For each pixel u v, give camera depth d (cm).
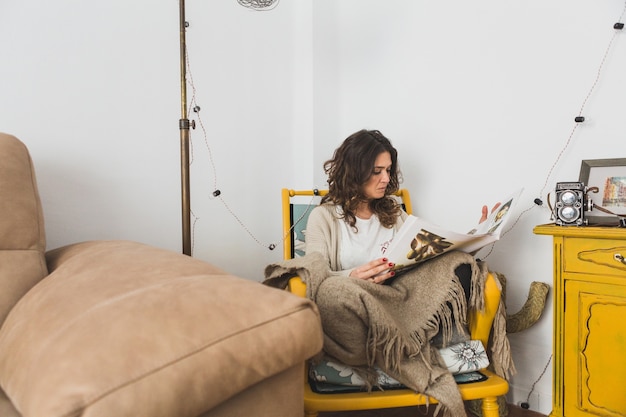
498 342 110
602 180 124
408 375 98
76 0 135
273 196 190
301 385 65
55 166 133
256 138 183
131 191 148
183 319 55
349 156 142
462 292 105
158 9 153
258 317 58
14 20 125
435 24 170
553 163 142
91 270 74
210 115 169
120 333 52
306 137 194
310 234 139
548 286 140
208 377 52
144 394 47
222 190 173
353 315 98
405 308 108
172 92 157
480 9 158
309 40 192
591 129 135
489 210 157
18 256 90
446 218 169
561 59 140
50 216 132
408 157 180
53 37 132
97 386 46
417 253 108
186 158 134
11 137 100
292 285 105
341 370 99
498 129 154
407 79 179
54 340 54
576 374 113
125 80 146
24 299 76
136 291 61
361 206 147
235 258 177
